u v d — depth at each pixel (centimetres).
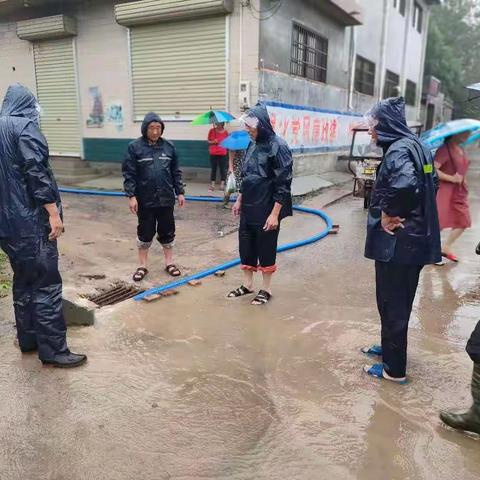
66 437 278
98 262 614
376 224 319
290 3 1180
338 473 251
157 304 474
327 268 594
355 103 1641
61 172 1362
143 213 538
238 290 500
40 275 345
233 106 1135
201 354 377
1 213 331
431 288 524
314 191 1136
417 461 260
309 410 305
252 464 257
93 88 1338
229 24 1101
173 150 544
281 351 383
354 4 1388
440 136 488
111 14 1259
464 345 394
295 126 1220
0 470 252
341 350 385
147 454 265
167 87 1219
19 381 337
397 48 2045
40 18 1325
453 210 585
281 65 1177
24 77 1456
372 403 313
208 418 297
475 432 279
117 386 332
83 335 408
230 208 960
